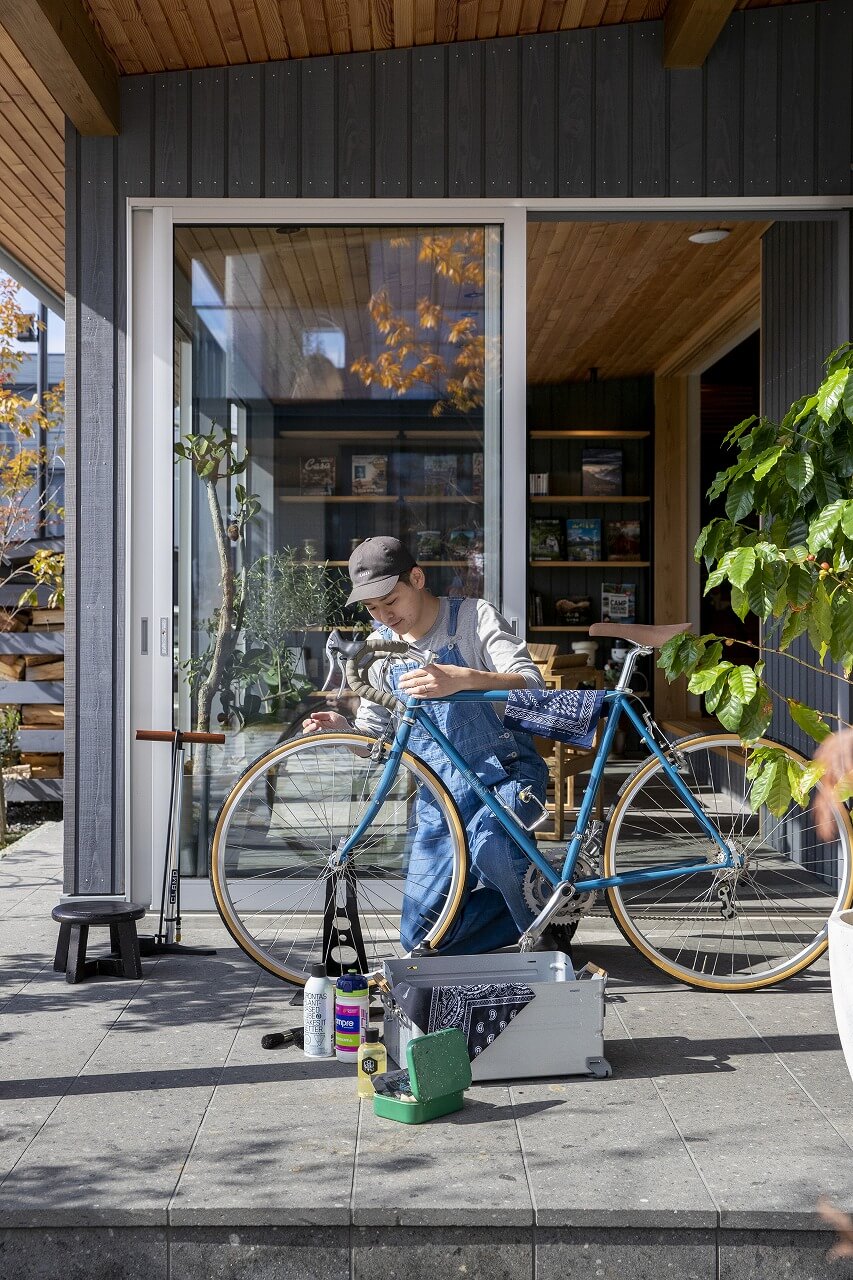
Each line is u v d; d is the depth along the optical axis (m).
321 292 4.07
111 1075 2.60
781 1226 1.97
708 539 2.64
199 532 4.08
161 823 4.05
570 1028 2.61
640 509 9.18
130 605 4.05
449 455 4.08
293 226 4.07
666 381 8.98
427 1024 2.53
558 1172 2.11
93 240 4.05
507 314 4.07
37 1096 2.47
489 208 4.07
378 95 4.04
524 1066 2.58
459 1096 2.42
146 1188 2.04
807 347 4.69
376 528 4.08
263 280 4.07
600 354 8.38
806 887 4.25
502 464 4.07
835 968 2.43
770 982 3.26
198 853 4.02
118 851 4.07
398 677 3.16
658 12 3.99
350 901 3.21
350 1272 1.97
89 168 4.04
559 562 8.99
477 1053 2.54
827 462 2.59
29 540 7.15
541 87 4.05
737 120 4.08
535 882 3.05
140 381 4.07
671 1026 2.95
